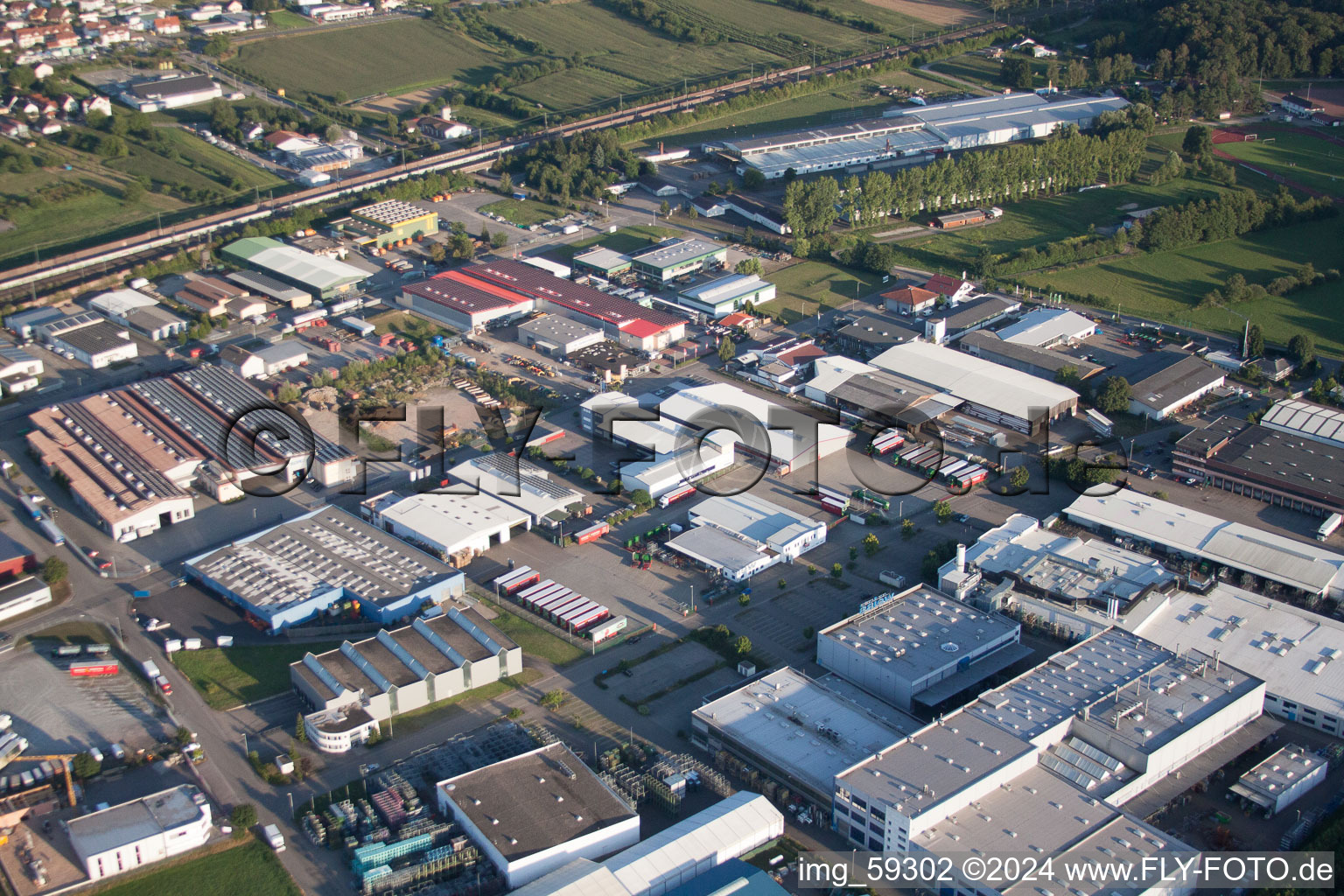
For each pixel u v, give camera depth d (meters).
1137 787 177.88
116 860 168.12
